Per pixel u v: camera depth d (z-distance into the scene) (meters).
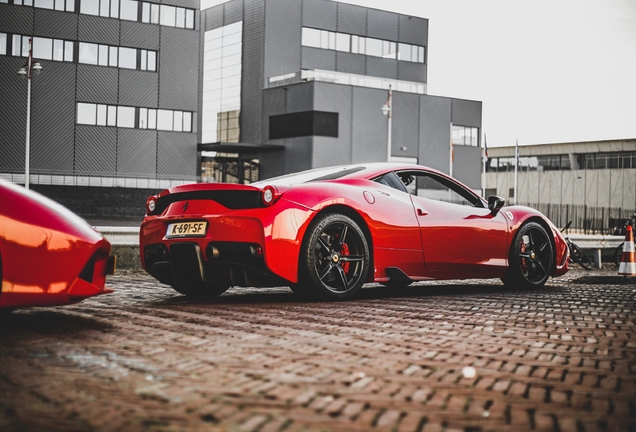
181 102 36.72
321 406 2.08
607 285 6.82
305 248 4.60
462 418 2.00
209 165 42.03
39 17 33.47
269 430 1.84
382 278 5.03
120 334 3.27
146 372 2.49
